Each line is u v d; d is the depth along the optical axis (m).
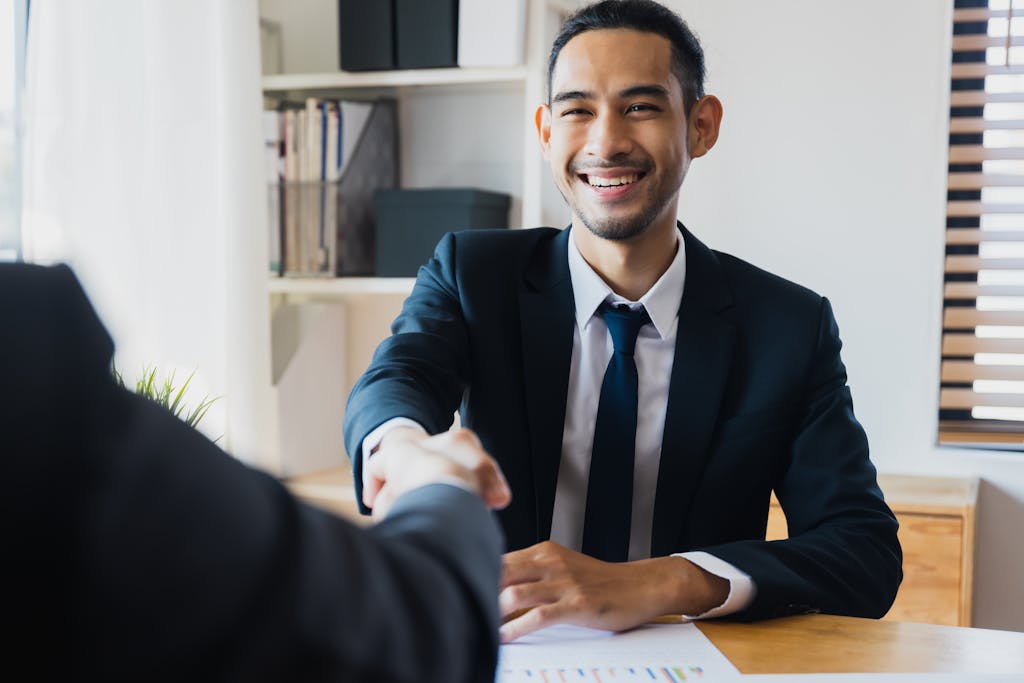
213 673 0.32
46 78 1.99
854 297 2.44
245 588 0.33
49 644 0.30
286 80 2.39
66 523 0.31
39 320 0.34
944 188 2.38
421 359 1.30
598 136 1.30
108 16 2.05
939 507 2.04
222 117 2.12
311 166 2.36
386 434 0.94
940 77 2.37
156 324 2.11
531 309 1.39
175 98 2.12
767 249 2.47
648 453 1.36
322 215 2.36
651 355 1.37
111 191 2.05
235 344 2.13
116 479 0.33
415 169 2.57
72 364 0.34
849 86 2.41
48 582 0.31
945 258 2.44
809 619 1.08
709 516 1.32
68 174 2.01
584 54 1.31
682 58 1.33
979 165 2.42
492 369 1.39
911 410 2.41
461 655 0.39
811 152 2.44
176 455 0.35
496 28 2.19
